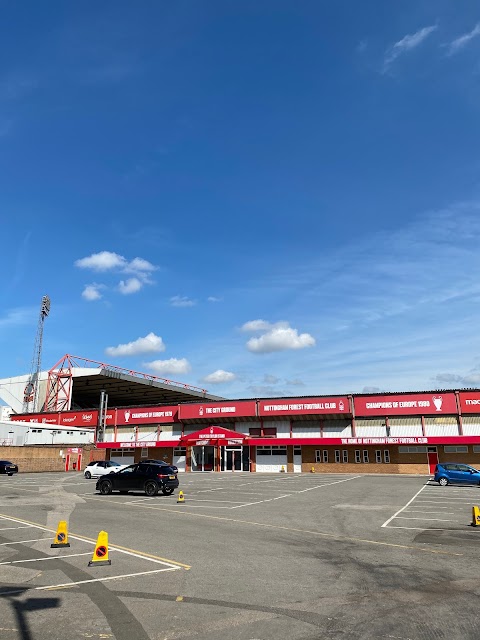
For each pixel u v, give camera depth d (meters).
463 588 7.99
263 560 10.12
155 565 9.66
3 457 49.50
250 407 50.78
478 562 9.91
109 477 26.33
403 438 44.34
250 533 13.62
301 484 32.78
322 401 47.91
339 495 25.12
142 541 12.36
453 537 12.92
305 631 6.09
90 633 6.02
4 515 17.64
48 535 13.37
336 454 47.19
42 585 8.21
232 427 51.97
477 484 30.78
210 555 10.62
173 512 18.58
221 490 28.77
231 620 6.48
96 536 13.14
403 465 44.72
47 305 87.81
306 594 7.68
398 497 23.88
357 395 47.44
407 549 11.30
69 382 77.31
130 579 8.59
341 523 15.55
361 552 10.96
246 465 50.00
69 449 55.66
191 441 51.25
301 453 48.41
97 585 8.20
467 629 6.13
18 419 70.94
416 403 45.31
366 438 45.50
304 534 13.45
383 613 6.76
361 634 5.98
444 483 31.66
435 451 44.03
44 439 58.88
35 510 19.17
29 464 51.66
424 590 7.88
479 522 14.86
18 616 6.66
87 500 23.23
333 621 6.45
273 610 6.90
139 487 25.56
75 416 65.25
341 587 8.07
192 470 51.94
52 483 34.88
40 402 79.62
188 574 8.95
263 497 24.50
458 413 43.88
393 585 8.19
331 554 10.74
